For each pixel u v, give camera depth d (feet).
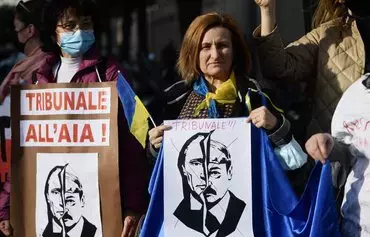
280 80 14.79
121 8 48.98
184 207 13.21
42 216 14.69
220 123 13.08
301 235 12.76
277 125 12.80
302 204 12.85
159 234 13.43
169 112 13.69
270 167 12.87
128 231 14.38
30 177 14.74
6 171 15.88
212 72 13.29
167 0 39.93
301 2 17.83
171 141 13.24
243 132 12.99
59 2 14.67
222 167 13.07
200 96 13.50
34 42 16.80
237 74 13.65
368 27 14.15
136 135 13.80
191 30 13.43
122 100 14.01
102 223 14.34
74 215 14.47
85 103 14.38
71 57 14.92
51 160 14.58
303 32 17.80
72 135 14.46
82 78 14.78
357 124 12.67
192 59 13.46
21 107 14.78
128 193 14.65
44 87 14.60
